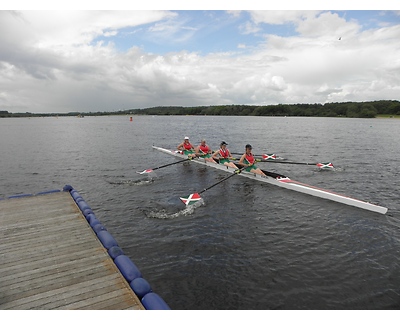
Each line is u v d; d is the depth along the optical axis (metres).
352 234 9.80
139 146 34.31
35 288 5.88
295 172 18.72
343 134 48.19
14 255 7.15
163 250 8.86
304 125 78.12
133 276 6.14
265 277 7.48
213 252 8.72
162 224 10.73
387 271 7.71
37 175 19.30
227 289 7.04
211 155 21.86
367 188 15.09
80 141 40.31
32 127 83.50
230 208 12.30
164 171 19.72
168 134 52.25
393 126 73.19
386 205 12.54
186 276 7.55
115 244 7.65
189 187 15.60
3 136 49.41
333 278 7.43
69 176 18.83
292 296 6.77
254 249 8.86
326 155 25.84
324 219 11.05
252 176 17.17
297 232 9.98
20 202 11.05
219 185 15.88
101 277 6.27
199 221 10.95
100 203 13.16
